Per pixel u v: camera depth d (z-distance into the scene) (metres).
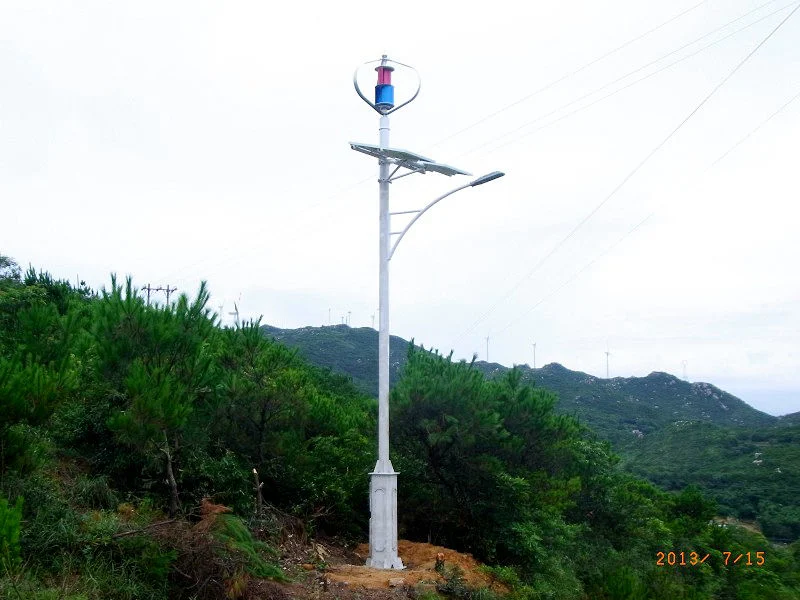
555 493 15.52
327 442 13.01
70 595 6.53
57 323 10.87
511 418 15.91
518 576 13.18
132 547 7.71
